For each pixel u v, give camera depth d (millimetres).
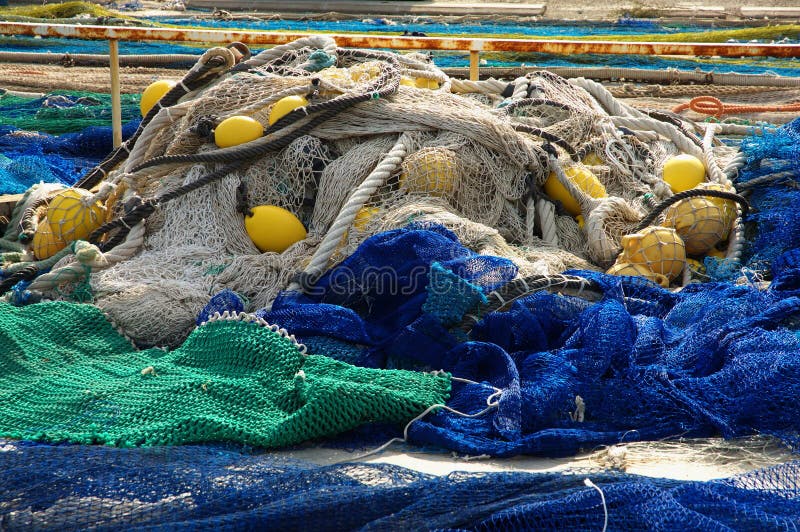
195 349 3789
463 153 4930
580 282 4148
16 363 3717
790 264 4367
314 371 3486
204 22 16453
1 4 17391
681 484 2711
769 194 5055
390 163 4785
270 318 3885
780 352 3324
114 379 3635
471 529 2596
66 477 2752
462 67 10414
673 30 15547
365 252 4160
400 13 18328
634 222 5027
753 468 3039
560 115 5824
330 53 5891
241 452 3162
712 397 3283
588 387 3381
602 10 17531
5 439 3230
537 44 6820
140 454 2918
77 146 7676
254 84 5316
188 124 5262
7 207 5555
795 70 10695
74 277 4371
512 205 5117
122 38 7043
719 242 5059
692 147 5641
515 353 3723
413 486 2686
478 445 3141
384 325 4008
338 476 2807
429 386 3441
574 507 2594
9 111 9164
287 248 4730
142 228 4812
